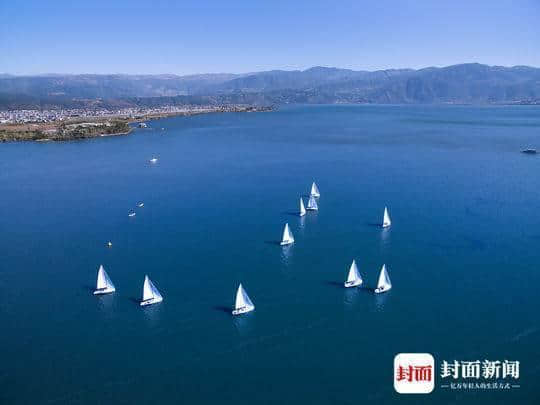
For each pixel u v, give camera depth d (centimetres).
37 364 8569
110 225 15625
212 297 10644
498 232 14138
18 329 9619
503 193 18400
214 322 9712
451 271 11631
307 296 10606
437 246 13200
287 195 18850
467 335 9044
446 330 9219
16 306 10500
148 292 10444
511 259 12225
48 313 10194
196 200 18412
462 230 14388
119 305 10469
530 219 15275
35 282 11606
